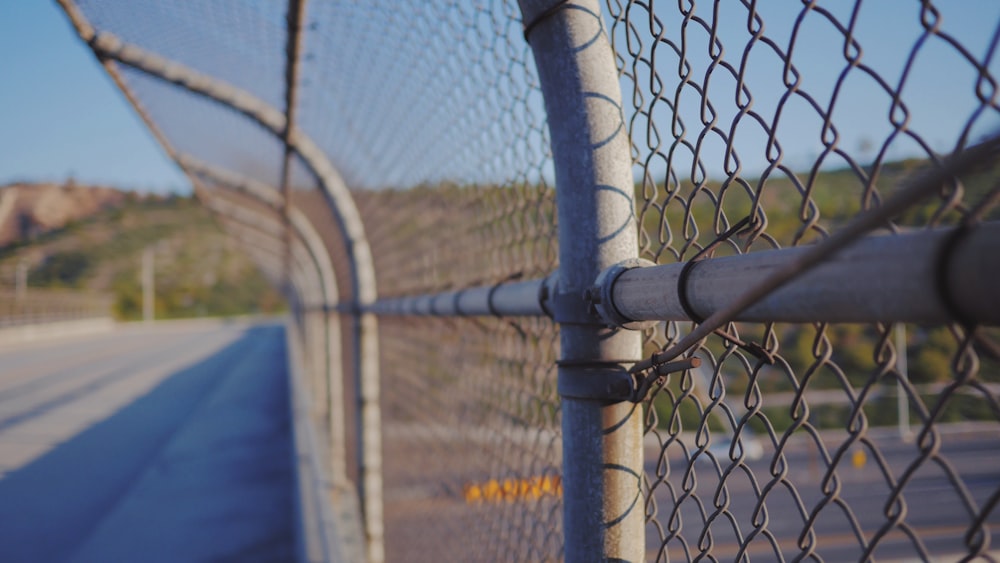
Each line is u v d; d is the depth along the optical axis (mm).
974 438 11398
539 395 1636
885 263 540
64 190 77125
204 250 93500
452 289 2244
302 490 6145
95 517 10094
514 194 1645
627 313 1004
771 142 831
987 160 427
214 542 8891
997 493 574
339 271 5938
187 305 85375
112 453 14305
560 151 1121
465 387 2299
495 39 1686
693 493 996
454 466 2445
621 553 1095
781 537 15508
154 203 94188
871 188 687
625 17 1165
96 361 34969
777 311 672
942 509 16406
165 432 16469
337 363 6992
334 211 3836
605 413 1092
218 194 8742
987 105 566
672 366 960
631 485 1098
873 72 696
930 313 514
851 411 716
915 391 639
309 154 3730
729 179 907
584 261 1097
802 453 19812
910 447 14008
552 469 1508
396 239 3146
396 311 2920
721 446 17984
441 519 2623
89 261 79750
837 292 591
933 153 632
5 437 15914
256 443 14891
